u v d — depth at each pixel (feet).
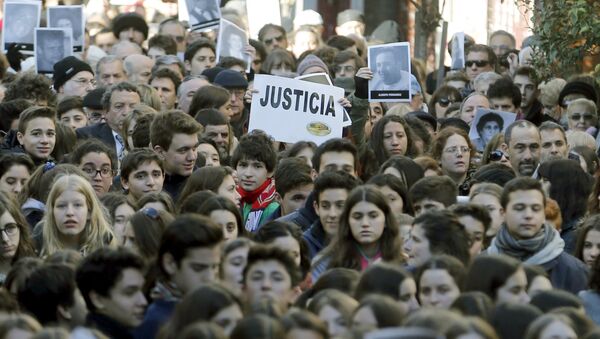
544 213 49.14
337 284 42.47
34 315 42.19
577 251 50.55
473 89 82.33
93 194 51.67
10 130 65.57
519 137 62.59
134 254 41.19
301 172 56.80
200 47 87.86
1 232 49.83
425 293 41.16
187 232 40.91
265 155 59.00
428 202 52.65
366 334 31.78
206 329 33.68
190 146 59.77
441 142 63.77
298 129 68.23
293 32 107.04
